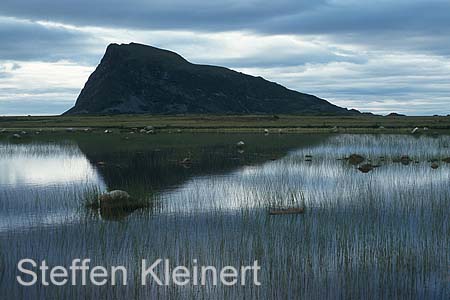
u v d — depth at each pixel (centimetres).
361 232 2178
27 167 4550
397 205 2700
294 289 1620
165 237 2119
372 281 1677
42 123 13325
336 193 3083
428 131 8788
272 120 13588
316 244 2031
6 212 2659
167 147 6356
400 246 1978
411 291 1602
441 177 3734
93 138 8056
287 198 2952
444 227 2252
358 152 5434
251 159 4997
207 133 9088
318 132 8981
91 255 1908
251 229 2267
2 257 1897
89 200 2867
